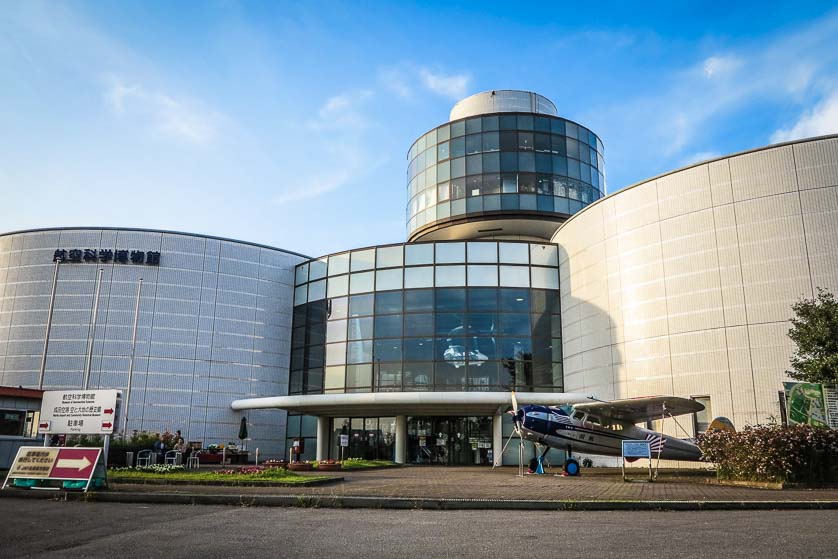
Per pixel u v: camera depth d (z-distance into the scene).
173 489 15.24
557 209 38.41
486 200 38.62
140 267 36.56
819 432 16.92
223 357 37.16
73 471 14.56
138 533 9.16
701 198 26.08
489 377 33.34
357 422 35.22
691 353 25.47
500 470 27.17
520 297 34.53
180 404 35.59
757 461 16.84
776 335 23.23
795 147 23.94
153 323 36.06
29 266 36.59
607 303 29.62
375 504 12.64
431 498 12.77
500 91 42.78
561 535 8.92
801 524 9.95
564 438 23.81
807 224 23.23
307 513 11.66
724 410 24.16
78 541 8.49
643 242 28.00
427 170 41.56
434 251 35.41
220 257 38.22
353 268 37.03
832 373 19.03
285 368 39.19
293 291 40.47
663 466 26.56
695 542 8.27
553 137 39.75
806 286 22.89
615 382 28.52
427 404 30.53
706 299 25.31
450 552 7.68
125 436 31.98
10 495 14.45
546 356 33.84
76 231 36.75
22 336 35.66
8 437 24.12
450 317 34.34
